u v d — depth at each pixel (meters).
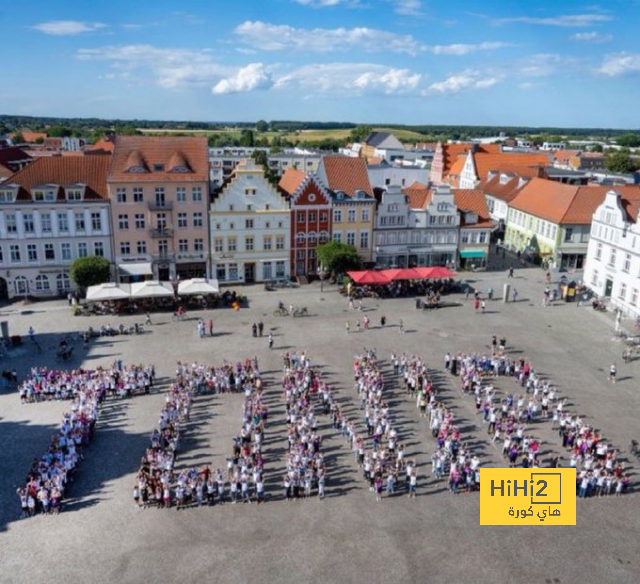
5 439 42.69
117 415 46.41
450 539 33.38
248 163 79.88
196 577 30.20
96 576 30.19
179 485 35.72
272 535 33.44
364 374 51.50
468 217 91.00
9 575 30.16
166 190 76.69
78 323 66.75
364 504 36.34
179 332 64.38
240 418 46.00
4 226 72.00
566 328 67.75
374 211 86.25
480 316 71.31
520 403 46.66
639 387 53.06
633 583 30.47
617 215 75.19
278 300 76.00
